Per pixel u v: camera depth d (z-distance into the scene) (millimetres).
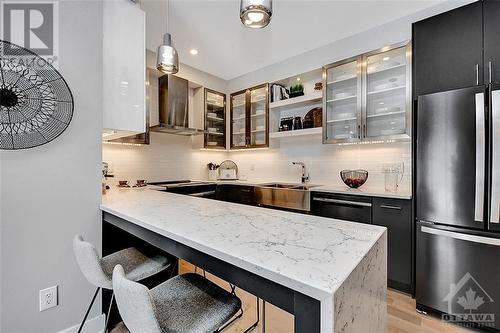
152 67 3312
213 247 802
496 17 1793
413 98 2207
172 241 1055
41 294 1392
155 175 3559
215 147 4098
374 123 2785
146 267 1332
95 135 1605
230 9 2369
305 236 926
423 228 1905
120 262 1378
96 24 1617
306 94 3471
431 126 1875
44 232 1401
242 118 4199
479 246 1674
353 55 2869
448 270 1793
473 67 1875
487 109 1646
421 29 2139
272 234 948
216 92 4109
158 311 915
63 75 1461
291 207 2943
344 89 3111
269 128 3666
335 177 3197
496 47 1787
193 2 2256
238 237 908
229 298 1014
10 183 1291
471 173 1691
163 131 3445
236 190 3666
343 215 2518
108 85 1697
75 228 1520
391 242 2217
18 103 1305
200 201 1747
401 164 2639
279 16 2506
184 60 3559
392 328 1702
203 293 1046
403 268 2150
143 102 1889
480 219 1648
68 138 1487
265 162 4004
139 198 1889
